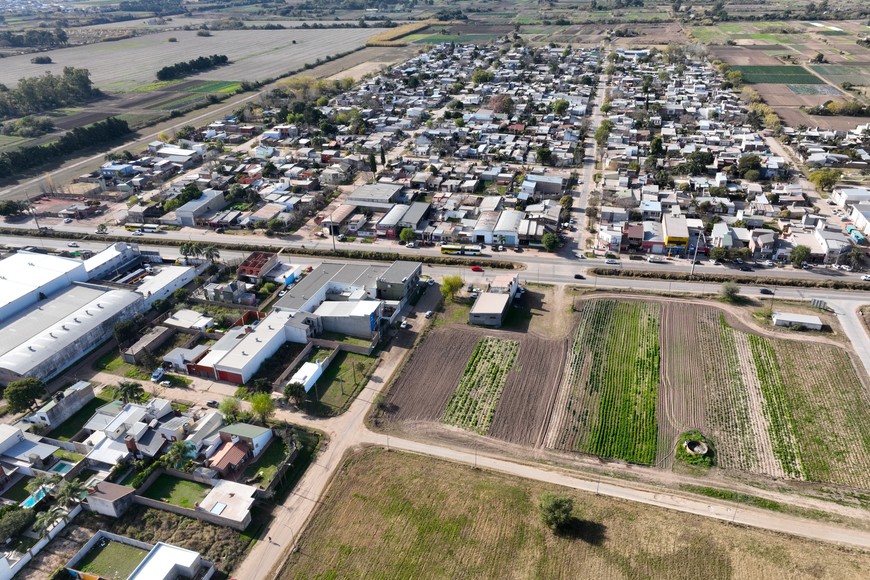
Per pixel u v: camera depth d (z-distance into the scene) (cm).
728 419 9344
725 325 11644
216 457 8525
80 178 19462
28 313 11762
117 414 9338
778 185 17512
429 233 15262
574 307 12331
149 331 11669
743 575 6875
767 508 7794
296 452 8756
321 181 19125
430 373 10519
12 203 16875
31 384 9519
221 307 12656
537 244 14850
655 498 7981
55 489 8106
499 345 11225
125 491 8000
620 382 10212
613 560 7100
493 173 18838
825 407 9512
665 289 12925
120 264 14112
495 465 8588
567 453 8794
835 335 11219
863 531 7425
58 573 7106
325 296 12650
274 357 10969
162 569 6862
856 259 13200
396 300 12494
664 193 17012
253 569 7131
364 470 8519
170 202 17062
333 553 7300
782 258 13825
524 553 7219
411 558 7200
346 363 10825
